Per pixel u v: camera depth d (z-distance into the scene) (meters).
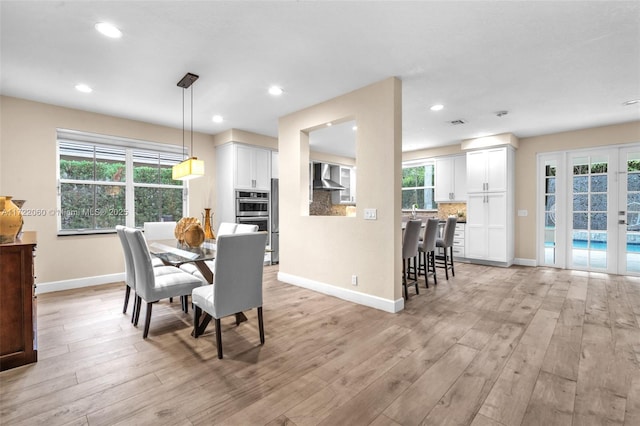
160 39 2.42
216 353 2.28
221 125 4.90
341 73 3.03
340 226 3.64
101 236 4.27
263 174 5.58
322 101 3.79
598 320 2.94
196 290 2.52
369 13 2.11
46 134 3.82
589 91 3.48
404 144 6.35
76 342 2.45
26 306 2.11
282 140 4.41
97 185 4.33
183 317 3.03
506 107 4.02
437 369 2.07
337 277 3.68
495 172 5.59
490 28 2.29
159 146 4.88
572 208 5.32
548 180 5.55
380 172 3.22
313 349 2.35
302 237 4.13
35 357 2.13
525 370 2.05
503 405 1.69
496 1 1.98
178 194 5.12
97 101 3.77
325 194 7.71
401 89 3.27
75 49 2.55
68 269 4.00
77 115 4.05
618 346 2.38
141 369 2.05
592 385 1.87
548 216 5.56
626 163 4.80
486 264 5.83
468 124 4.84
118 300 3.52
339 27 2.27
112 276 4.34
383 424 1.55
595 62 2.80
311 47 2.55
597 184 5.07
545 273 5.04
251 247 2.31
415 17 2.15
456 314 3.12
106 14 2.09
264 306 3.35
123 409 1.65
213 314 2.23
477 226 5.82
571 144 5.25
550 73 3.04
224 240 2.16
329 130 5.12
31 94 3.53
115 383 1.89
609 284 4.31
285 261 4.41
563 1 1.98
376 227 3.28
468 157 5.93
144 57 2.70
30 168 3.72
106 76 3.07
